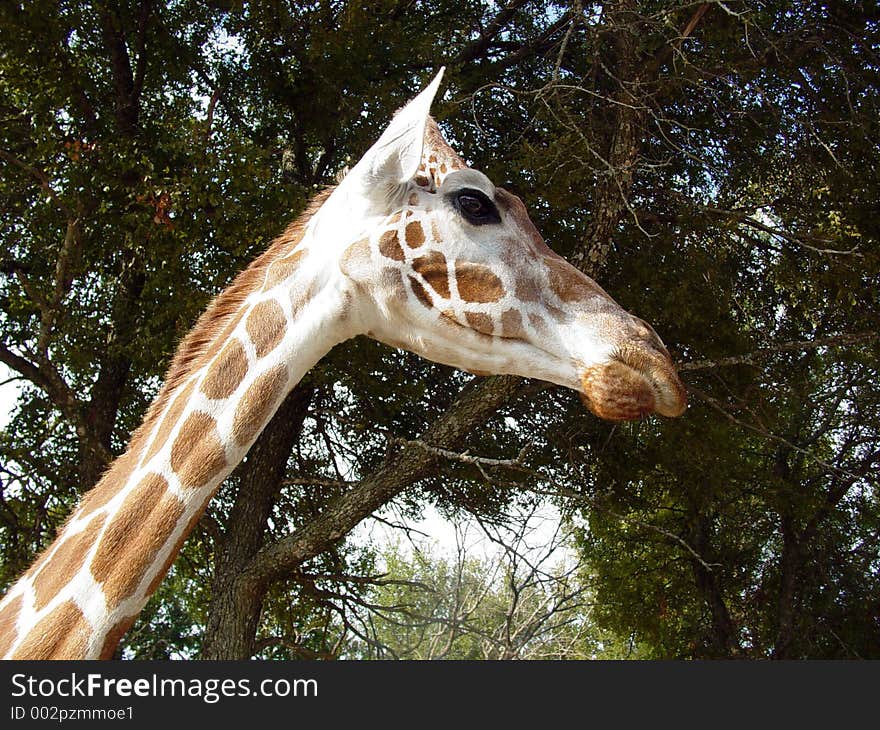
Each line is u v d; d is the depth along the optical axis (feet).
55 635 11.07
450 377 44.50
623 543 62.95
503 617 33.86
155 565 11.59
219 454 12.14
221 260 38.88
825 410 57.36
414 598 43.83
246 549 40.19
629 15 36.83
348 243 13.34
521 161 36.19
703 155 42.09
